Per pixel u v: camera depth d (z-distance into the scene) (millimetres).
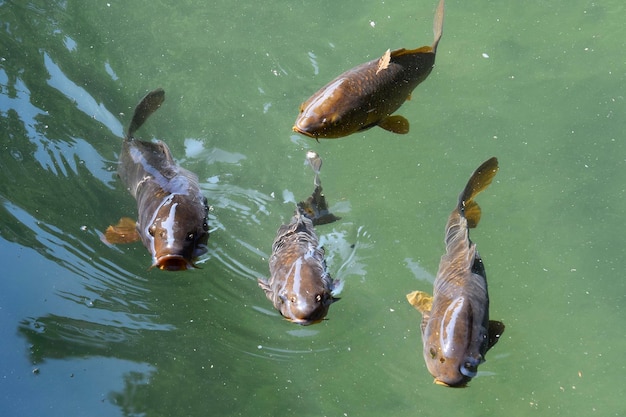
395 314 3121
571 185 3324
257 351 3059
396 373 3029
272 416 2957
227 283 3164
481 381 3018
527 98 3521
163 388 2984
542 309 3119
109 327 3074
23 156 3377
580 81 3553
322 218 3201
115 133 3445
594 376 3014
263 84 3596
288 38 3719
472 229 3254
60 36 3689
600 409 2965
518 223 3264
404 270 3197
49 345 3035
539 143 3414
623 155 3373
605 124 3443
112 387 2980
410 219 3285
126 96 3545
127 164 3219
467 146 3420
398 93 3113
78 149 3395
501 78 3576
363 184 3361
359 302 3141
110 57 3648
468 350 2801
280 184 3365
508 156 3393
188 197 3076
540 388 3000
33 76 3566
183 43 3701
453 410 2977
